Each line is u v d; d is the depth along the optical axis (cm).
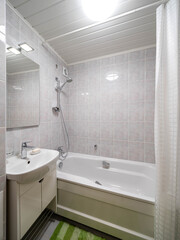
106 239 99
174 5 80
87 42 148
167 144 86
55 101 171
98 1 95
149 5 92
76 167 188
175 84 80
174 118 81
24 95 116
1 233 69
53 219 119
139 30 128
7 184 74
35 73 130
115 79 175
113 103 178
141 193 145
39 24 120
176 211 80
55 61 170
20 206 75
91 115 192
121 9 104
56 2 97
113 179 166
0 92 68
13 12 102
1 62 68
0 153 68
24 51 114
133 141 168
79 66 198
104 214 104
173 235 77
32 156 106
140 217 93
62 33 134
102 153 187
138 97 163
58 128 181
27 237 100
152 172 147
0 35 67
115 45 155
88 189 108
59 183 121
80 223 114
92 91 191
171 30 83
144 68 159
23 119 115
